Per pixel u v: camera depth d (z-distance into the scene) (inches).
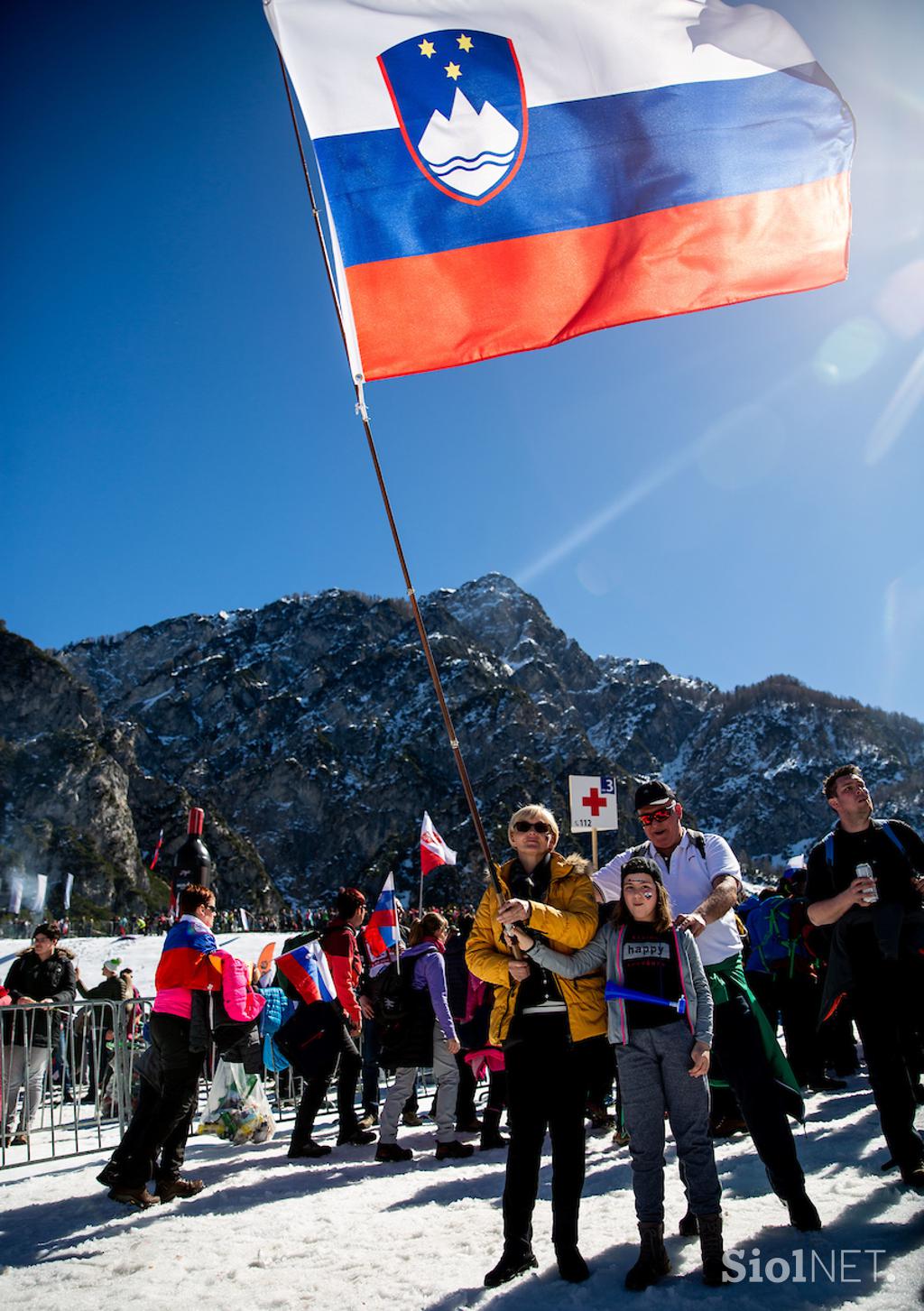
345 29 259.4
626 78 262.1
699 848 208.7
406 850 6633.9
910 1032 249.4
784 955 366.0
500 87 261.0
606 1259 186.1
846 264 260.7
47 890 5152.6
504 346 252.7
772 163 260.7
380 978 366.6
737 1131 308.7
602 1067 187.6
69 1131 459.8
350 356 224.7
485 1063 288.5
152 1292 195.8
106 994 545.6
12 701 6456.7
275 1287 193.2
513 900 184.1
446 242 254.8
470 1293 175.3
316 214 227.8
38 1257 231.3
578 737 7805.1
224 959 283.3
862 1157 241.8
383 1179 294.2
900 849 216.8
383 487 215.5
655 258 258.7
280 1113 455.5
